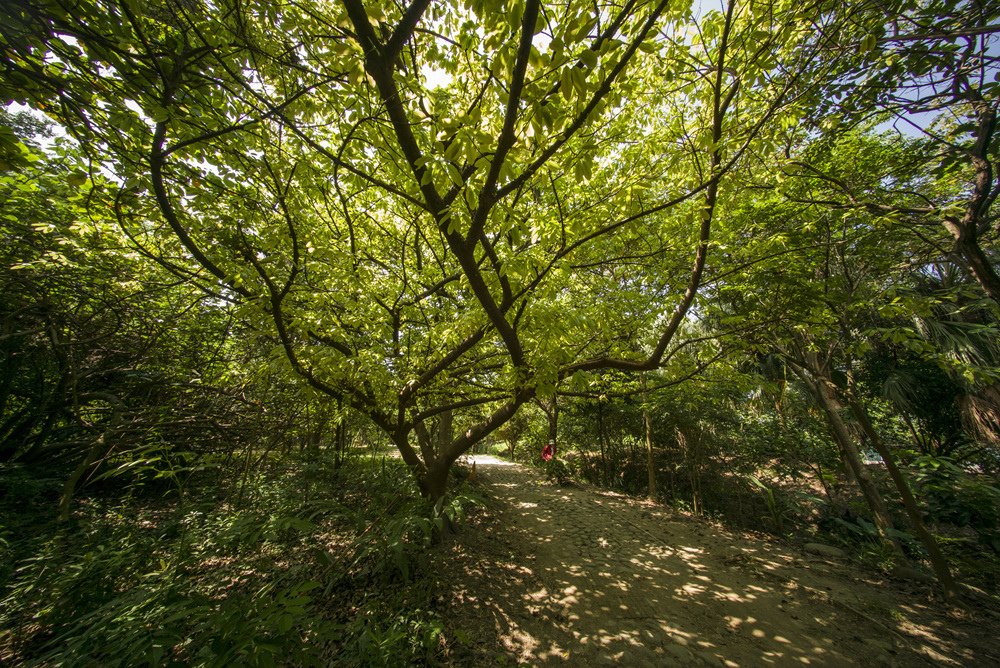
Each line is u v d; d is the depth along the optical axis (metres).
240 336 5.24
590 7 1.61
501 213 2.11
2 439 5.40
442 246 4.82
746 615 3.63
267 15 2.38
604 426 10.45
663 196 4.80
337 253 3.70
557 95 1.83
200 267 4.13
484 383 5.46
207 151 3.13
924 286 5.92
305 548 4.22
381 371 3.62
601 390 5.94
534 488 9.38
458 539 5.19
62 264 4.03
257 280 3.22
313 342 3.86
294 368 3.45
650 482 8.35
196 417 5.10
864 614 3.61
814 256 4.29
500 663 2.88
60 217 4.24
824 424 6.56
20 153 2.00
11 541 3.65
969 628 3.38
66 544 3.42
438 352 4.33
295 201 3.49
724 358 4.64
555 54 1.48
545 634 3.27
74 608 2.52
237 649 1.44
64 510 3.46
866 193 4.32
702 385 5.42
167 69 2.53
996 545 4.39
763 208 4.44
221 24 2.48
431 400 5.39
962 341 5.41
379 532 3.68
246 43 2.22
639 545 5.47
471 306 4.04
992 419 5.45
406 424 4.79
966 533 5.03
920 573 4.34
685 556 5.10
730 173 3.34
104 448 4.40
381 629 2.91
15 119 5.71
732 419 7.28
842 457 6.23
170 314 5.29
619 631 3.34
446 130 1.92
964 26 3.11
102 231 3.56
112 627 1.99
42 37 2.04
